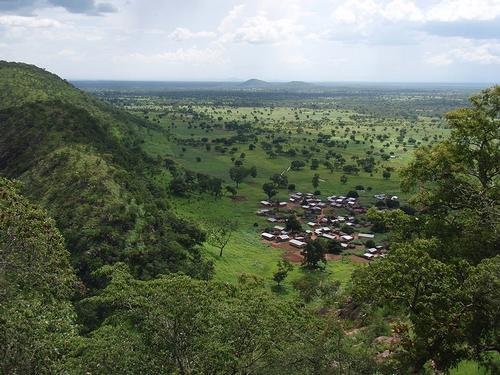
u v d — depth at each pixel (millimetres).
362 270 29312
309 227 138750
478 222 33688
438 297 24172
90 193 100250
